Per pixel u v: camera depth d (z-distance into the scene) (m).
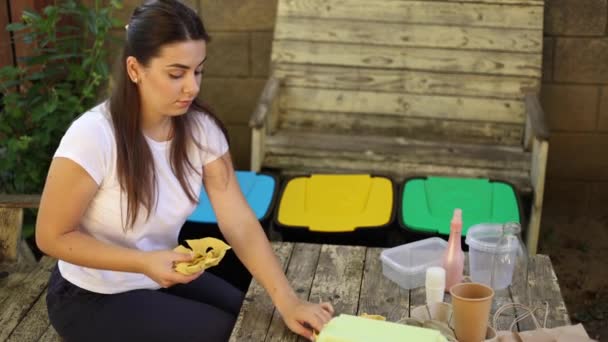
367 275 2.36
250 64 4.65
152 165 2.08
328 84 4.23
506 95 4.12
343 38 4.25
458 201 3.39
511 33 4.16
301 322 2.02
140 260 1.97
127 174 2.02
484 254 2.22
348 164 3.88
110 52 4.04
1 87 3.78
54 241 2.01
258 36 4.59
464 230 3.14
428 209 3.31
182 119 2.15
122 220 2.10
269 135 4.04
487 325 1.93
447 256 2.21
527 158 3.82
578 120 4.49
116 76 2.02
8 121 3.68
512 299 2.18
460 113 4.15
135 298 2.16
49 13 3.68
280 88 4.26
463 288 1.93
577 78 4.42
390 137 4.13
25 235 3.51
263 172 3.91
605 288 3.84
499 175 3.77
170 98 1.97
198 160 2.21
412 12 4.23
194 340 2.11
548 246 4.23
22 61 3.69
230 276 3.18
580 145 4.53
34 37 3.74
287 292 2.14
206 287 2.36
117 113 2.02
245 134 4.79
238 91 4.71
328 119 4.24
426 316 2.02
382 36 4.22
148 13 1.92
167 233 2.21
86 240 2.02
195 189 2.20
